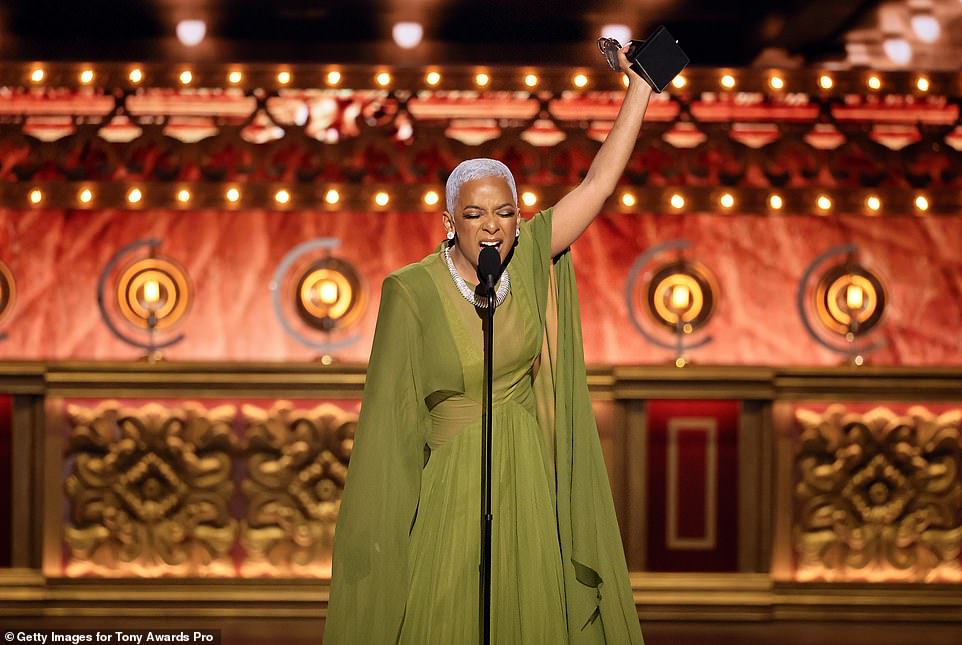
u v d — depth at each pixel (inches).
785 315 762.8
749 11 739.4
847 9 725.3
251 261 759.1
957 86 764.0
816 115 778.8
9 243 753.6
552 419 391.5
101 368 692.1
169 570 698.2
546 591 367.9
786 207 755.4
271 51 772.0
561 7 743.1
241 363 693.9
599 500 385.1
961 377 697.0
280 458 701.3
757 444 703.1
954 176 769.6
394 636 362.0
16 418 695.7
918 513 701.9
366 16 757.3
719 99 779.4
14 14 744.3
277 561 700.0
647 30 768.9
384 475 365.4
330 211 753.6
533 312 379.2
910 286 765.9
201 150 759.1
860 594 694.5
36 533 697.6
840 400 699.4
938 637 681.0
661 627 685.9
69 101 767.1
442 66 762.8
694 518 702.5
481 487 369.1
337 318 741.9
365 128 767.7
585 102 779.4
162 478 697.6
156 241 741.9
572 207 390.6
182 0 729.0
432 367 371.9
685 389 696.4
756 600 692.1
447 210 375.2
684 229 767.1
